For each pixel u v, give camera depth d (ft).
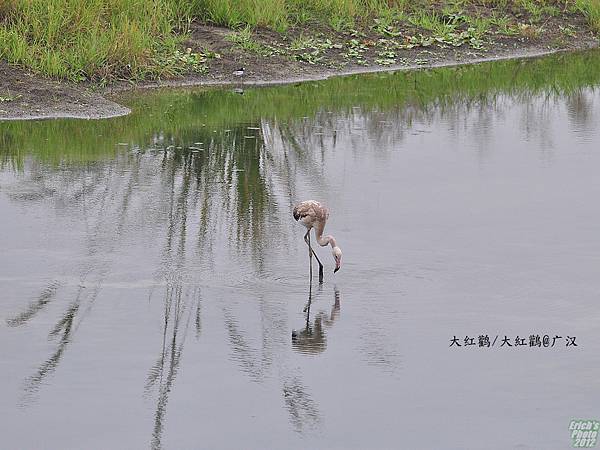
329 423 43.45
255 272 60.49
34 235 65.98
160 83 110.83
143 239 65.57
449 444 41.73
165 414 44.09
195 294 57.16
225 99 106.42
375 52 126.62
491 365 48.70
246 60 117.50
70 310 54.60
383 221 69.72
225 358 49.44
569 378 47.32
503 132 96.32
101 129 93.40
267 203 73.41
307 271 60.90
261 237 66.33
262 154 86.22
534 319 53.93
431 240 65.98
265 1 126.00
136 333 51.98
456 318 54.03
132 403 45.01
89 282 58.49
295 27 127.44
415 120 100.48
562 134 95.76
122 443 41.78
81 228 67.46
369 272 60.59
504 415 44.04
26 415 43.93
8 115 96.12
